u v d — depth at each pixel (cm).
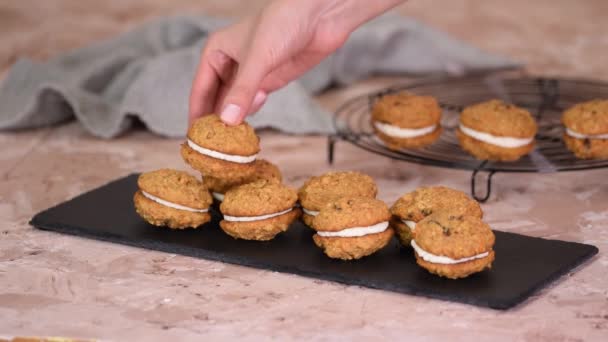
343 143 110
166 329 75
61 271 82
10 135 112
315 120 112
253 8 169
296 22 90
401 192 97
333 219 80
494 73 132
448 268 78
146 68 113
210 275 81
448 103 120
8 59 138
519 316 76
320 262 82
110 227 87
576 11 169
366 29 130
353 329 75
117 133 111
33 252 85
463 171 102
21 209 94
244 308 77
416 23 133
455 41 132
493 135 97
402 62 133
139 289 80
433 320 75
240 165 85
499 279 79
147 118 110
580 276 81
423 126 101
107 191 94
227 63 94
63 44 146
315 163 104
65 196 96
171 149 108
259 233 84
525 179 99
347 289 79
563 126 101
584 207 93
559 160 99
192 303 78
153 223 87
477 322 75
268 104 112
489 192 94
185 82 112
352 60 131
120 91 117
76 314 77
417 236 79
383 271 80
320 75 126
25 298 79
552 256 82
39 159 106
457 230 78
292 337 74
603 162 97
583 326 75
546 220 90
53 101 113
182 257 84
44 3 173
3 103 115
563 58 138
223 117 85
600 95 119
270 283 80
